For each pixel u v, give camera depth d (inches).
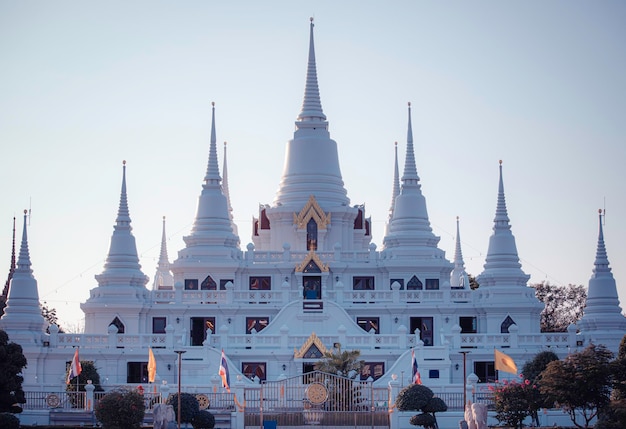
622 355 3415.4
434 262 4820.4
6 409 3540.8
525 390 3346.5
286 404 3511.3
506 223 4817.9
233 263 4781.0
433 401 3376.0
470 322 4626.0
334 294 4621.1
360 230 5221.5
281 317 4443.9
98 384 3922.2
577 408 3420.3
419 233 4918.8
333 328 4434.1
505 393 3356.3
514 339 4301.2
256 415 3437.5
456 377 4264.3
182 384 3932.1
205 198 4963.1
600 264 4596.5
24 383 4210.1
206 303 4591.5
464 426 3125.0
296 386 3531.0
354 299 4606.3
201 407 3447.3
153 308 4589.1
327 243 5039.4
